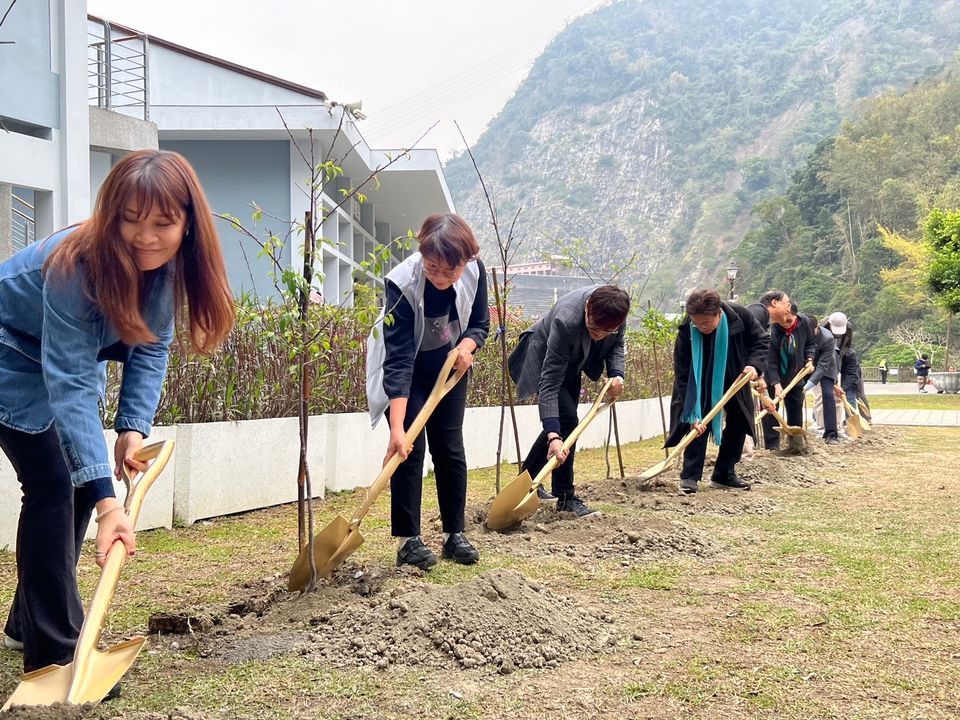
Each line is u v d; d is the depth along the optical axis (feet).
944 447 38.68
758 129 571.69
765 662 10.57
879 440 40.88
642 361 49.67
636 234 534.78
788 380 32.94
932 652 10.98
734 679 9.98
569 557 16.10
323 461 23.66
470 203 597.93
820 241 288.92
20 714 8.09
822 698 9.46
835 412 38.47
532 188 599.57
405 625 11.02
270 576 14.15
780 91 581.53
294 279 14.10
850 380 44.06
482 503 20.99
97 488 8.63
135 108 57.67
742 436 24.50
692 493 23.44
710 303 22.38
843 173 283.59
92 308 8.58
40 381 9.10
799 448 32.04
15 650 10.61
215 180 62.18
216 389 21.39
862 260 262.06
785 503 22.47
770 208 311.88
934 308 223.10
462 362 14.75
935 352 214.48
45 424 9.12
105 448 8.77
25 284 8.86
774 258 309.42
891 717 8.98
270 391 23.13
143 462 9.89
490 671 10.16
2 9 29.27
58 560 9.26
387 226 100.07
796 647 11.13
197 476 19.60
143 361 9.98
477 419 31.19
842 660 10.66
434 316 14.70
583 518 19.11
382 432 26.89
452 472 15.48
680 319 34.06
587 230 554.87
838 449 36.17
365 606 11.85
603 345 19.71
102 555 8.66
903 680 10.00
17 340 8.95
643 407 46.50
